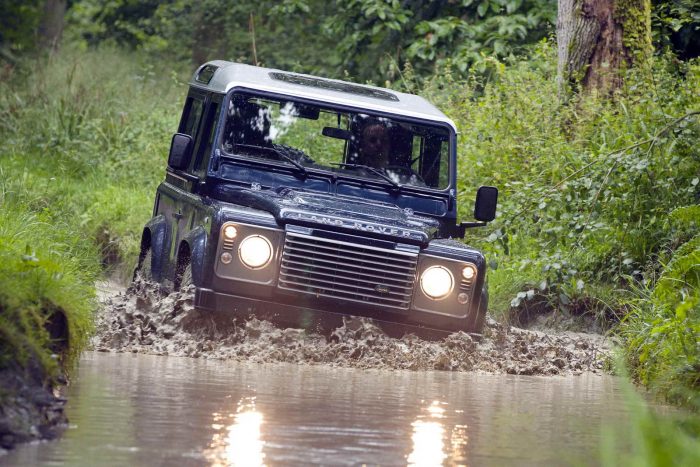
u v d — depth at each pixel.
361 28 57.06
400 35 56.25
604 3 37.78
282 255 21.25
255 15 73.50
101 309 22.39
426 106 25.47
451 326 21.91
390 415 14.97
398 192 24.12
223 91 24.02
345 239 21.42
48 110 50.12
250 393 16.08
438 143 24.66
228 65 25.83
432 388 18.16
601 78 37.62
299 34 71.31
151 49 75.12
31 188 36.66
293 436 12.95
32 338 13.68
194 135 25.59
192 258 21.53
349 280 21.45
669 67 38.19
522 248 31.52
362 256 21.48
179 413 14.02
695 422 12.80
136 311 21.91
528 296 26.89
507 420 15.23
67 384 15.70
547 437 13.98
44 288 15.36
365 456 12.02
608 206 28.78
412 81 53.50
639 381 20.81
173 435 12.55
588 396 18.34
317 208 21.98
